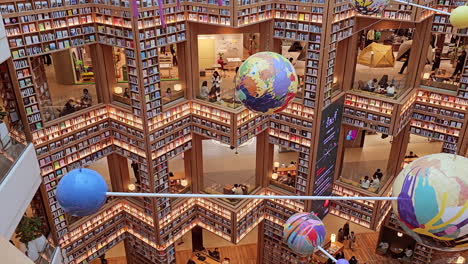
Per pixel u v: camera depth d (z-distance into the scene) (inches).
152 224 547.8
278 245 637.3
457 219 120.0
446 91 523.8
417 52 522.9
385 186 592.4
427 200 121.6
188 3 448.8
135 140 487.5
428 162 128.0
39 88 446.3
